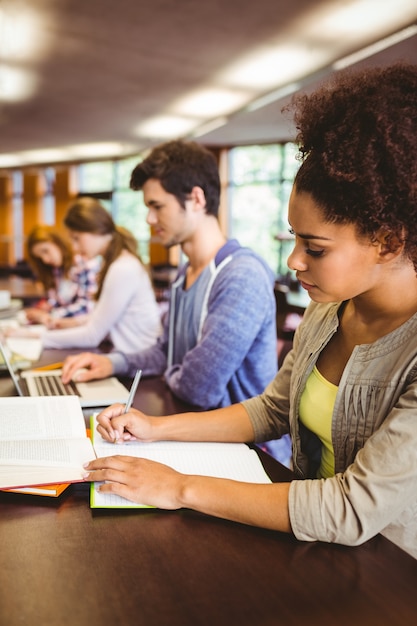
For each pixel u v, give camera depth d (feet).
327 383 3.30
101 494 2.97
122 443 3.61
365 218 2.32
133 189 5.77
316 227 2.43
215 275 5.25
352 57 18.76
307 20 15.78
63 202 48.67
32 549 2.52
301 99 2.68
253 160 37.29
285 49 18.31
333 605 2.20
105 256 8.52
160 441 3.69
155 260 43.01
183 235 5.57
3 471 3.07
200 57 19.43
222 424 3.77
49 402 4.16
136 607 2.15
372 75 2.46
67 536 2.63
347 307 3.28
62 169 48.24
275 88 23.03
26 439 3.49
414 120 2.25
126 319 8.12
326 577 2.38
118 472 2.99
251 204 37.68
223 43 17.93
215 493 2.82
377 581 2.36
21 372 5.93
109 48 18.84
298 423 3.51
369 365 2.95
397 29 16.19
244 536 2.67
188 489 2.86
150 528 2.72
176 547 2.57
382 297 2.77
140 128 33.27
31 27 17.03
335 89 2.53
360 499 2.54
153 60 19.99
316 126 2.46
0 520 2.76
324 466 3.50
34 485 2.98
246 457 3.53
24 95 25.93
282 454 5.29
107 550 2.53
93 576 2.33
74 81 23.27
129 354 5.90
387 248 2.44
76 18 16.20
